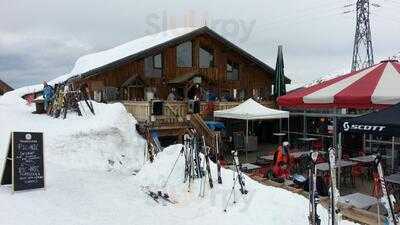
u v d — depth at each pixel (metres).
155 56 21.80
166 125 17.06
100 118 15.88
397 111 6.58
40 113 19.03
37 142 9.14
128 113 17.56
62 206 8.16
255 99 21.73
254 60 24.11
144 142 15.69
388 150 13.90
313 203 6.30
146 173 11.36
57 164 12.14
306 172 12.33
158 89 21.77
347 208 7.67
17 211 7.42
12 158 8.70
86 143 13.79
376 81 9.11
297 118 21.14
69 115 16.91
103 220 7.66
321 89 9.91
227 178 9.80
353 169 12.20
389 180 8.77
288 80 24.31
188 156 10.38
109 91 20.05
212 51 23.59
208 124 18.12
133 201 9.16
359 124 6.58
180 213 8.43
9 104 25.73
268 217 7.71
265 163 13.42
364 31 32.34
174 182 10.22
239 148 18.84
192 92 21.80
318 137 19.17
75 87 18.56
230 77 24.30
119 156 14.03
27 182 8.90
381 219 7.08
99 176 11.56
